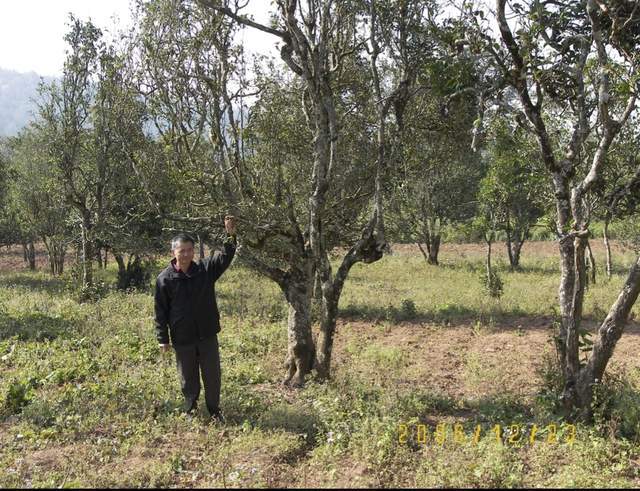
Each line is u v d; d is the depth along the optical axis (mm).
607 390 6094
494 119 7164
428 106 8297
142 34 7688
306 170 9281
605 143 5891
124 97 8109
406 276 21906
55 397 6988
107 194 17391
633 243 19109
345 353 10016
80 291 16375
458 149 8586
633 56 5719
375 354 9547
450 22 6738
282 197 8570
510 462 5082
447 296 16109
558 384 6406
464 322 12930
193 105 7805
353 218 9273
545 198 14398
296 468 5203
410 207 24000
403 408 6461
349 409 6480
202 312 6195
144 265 20500
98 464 5211
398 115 7879
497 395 7105
